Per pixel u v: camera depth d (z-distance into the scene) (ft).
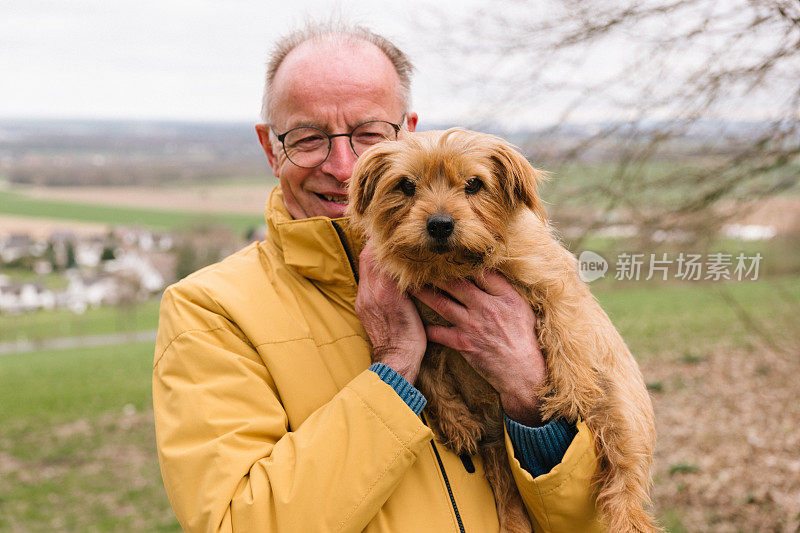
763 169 18.75
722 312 59.93
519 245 8.11
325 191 8.11
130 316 191.11
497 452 8.04
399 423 6.39
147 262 192.75
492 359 7.41
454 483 7.19
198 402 6.73
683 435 35.22
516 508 7.80
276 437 6.83
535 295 7.84
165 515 35.70
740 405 37.65
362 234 8.11
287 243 7.57
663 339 54.44
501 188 8.09
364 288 7.41
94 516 35.91
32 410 61.31
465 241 7.38
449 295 8.00
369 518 6.24
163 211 243.19
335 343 7.46
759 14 15.47
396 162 7.87
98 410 60.59
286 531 5.99
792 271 28.63
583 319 7.98
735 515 26.16
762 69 16.53
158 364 7.30
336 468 6.23
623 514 7.32
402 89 8.56
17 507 37.47
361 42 8.29
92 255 223.92
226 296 7.35
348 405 6.50
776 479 28.22
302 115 7.89
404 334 7.14
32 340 163.84
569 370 7.47
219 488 6.28
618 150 19.66
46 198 285.64
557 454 7.14
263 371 7.11
